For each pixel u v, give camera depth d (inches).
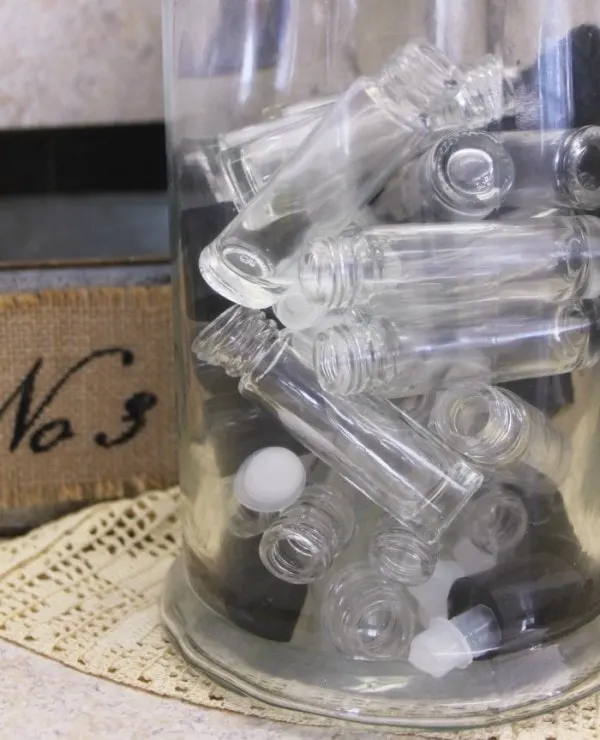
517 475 12.2
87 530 15.7
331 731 12.0
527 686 12.1
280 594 12.4
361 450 12.1
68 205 17.0
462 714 11.9
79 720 12.1
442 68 11.4
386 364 11.3
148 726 12.1
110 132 16.8
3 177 16.7
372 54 11.9
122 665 13.0
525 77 11.6
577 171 11.6
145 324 16.4
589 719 12.1
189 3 12.5
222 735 12.0
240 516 12.8
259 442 12.8
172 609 13.7
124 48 16.6
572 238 11.6
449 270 11.5
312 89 12.2
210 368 12.9
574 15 11.8
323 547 12.0
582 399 12.4
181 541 15.0
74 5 16.3
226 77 12.5
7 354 16.0
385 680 12.0
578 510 12.7
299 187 11.7
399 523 11.8
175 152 13.1
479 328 11.6
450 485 11.7
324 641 12.2
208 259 11.7
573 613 12.6
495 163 11.4
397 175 11.6
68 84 16.5
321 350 11.3
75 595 14.5
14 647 13.3
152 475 16.8
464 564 12.2
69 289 16.1
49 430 16.3
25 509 16.5
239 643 12.6
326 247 11.1
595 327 12.0
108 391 16.5
